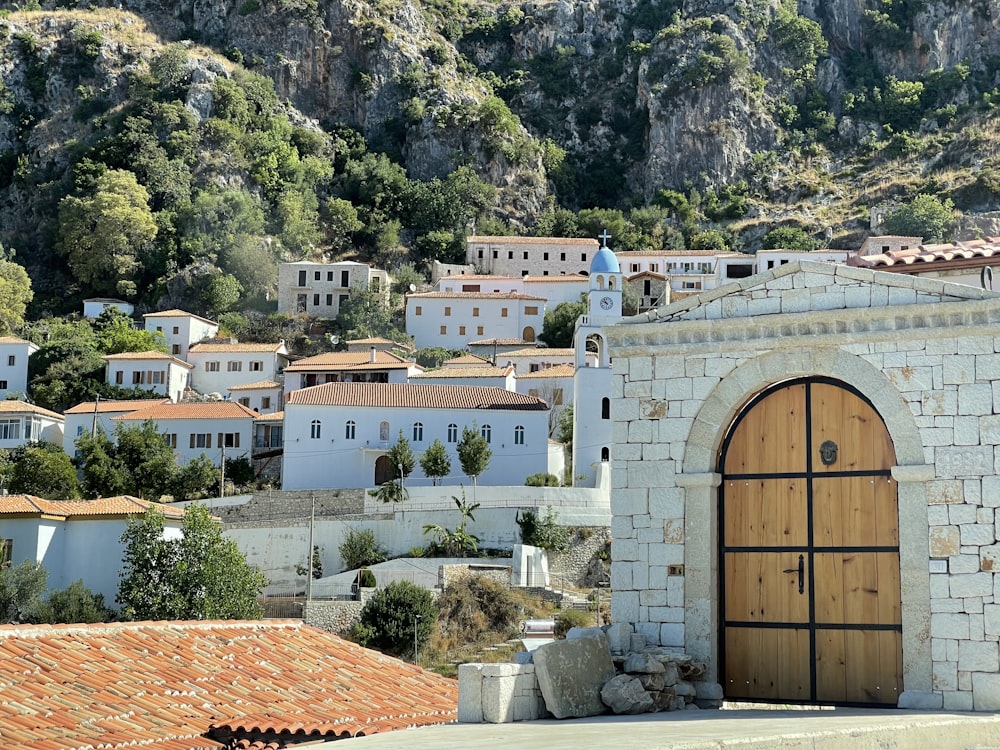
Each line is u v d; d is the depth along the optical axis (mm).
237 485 94562
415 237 184500
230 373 129750
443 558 70562
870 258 24125
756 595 19250
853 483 18797
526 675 17344
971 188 182250
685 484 19469
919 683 17516
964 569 17453
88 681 21906
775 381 19375
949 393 17906
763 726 14430
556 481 85250
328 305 154000
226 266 163250
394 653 60969
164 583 56688
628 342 20188
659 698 18266
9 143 193000
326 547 74750
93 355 131875
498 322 140125
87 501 66500
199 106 191250
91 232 167375
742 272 145500
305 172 188000
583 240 165500
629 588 19641
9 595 57531
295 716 21703
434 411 88938
